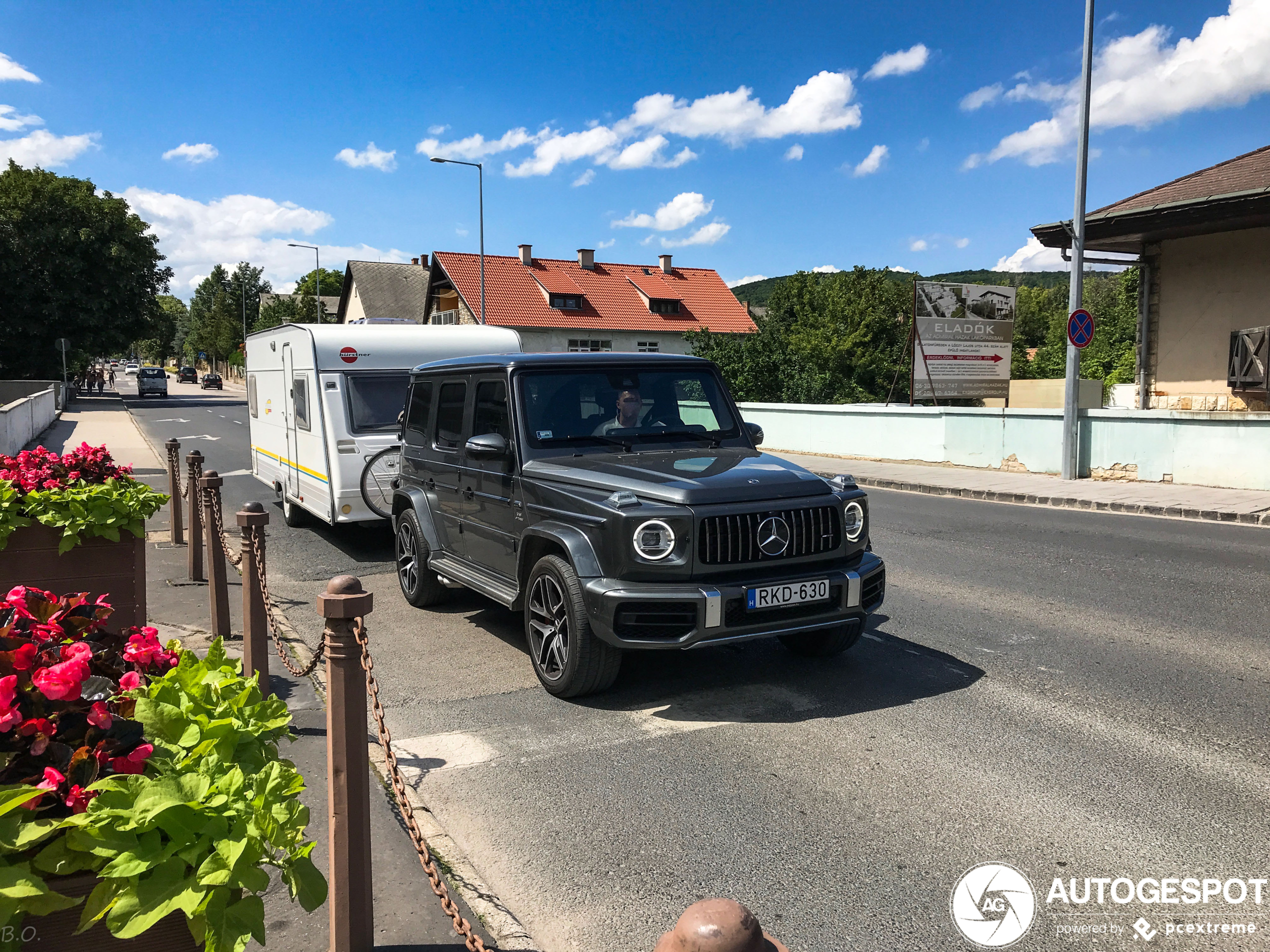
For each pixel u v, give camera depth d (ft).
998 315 68.74
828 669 18.37
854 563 17.17
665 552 15.39
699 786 13.08
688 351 169.58
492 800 12.73
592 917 9.87
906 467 56.85
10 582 16.60
